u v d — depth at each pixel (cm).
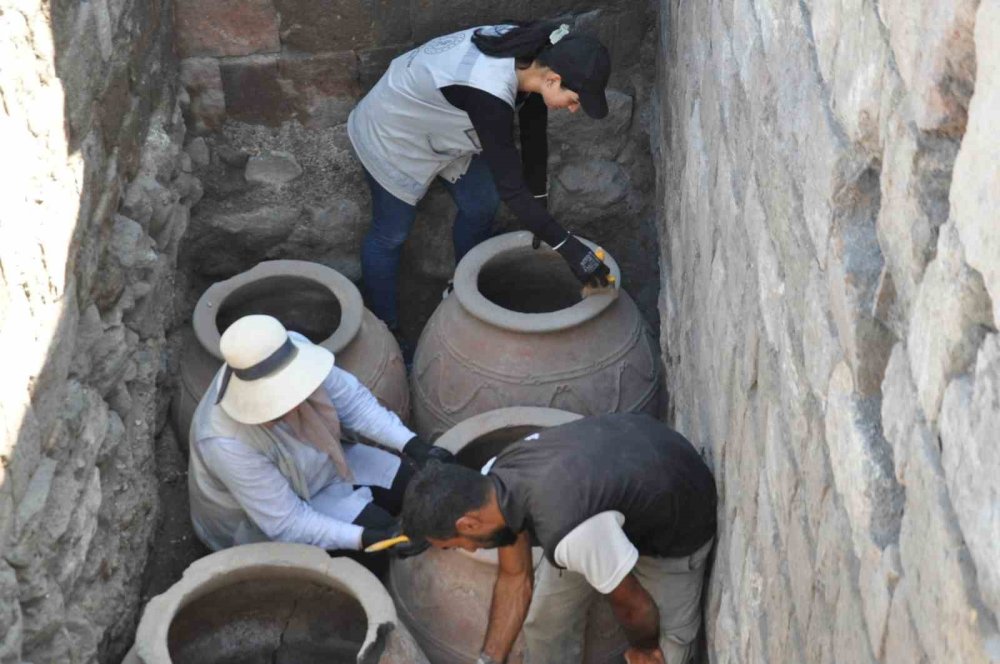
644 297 466
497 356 382
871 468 156
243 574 321
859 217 169
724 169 278
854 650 166
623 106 451
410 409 416
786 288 208
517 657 323
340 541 336
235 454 329
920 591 138
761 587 228
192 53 420
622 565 260
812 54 194
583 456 266
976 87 122
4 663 252
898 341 152
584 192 461
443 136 398
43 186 284
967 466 123
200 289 459
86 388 317
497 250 408
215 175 443
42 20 286
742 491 247
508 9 427
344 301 400
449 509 263
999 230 114
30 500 267
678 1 380
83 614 301
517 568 289
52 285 284
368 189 449
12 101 267
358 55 426
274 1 412
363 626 331
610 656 328
